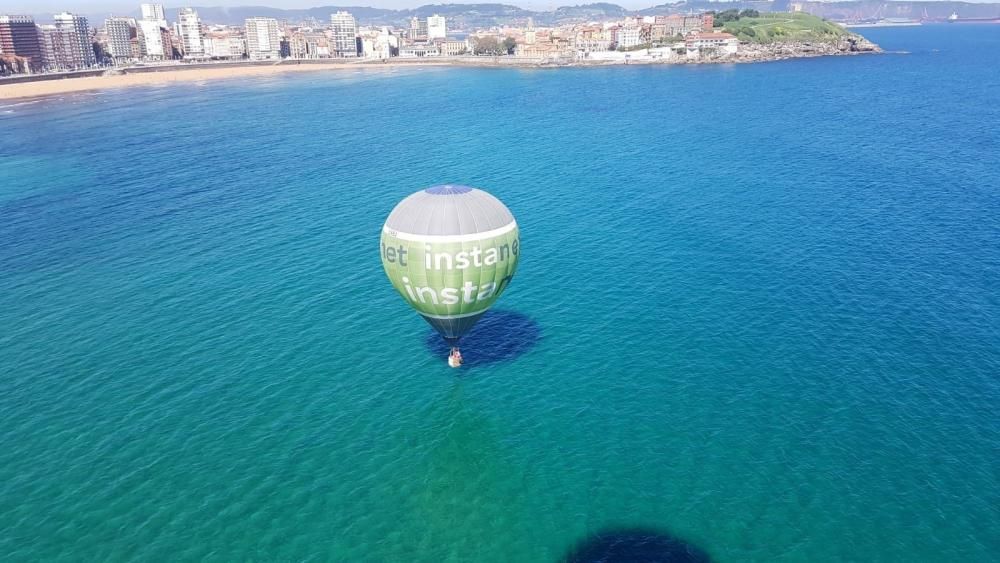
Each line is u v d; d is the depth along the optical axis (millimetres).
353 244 90562
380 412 52250
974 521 40281
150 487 44469
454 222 49125
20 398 55281
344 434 49594
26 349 63500
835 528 39969
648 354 60062
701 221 98312
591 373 57188
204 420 51594
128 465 46719
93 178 132750
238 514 42031
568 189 118062
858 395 53156
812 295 71938
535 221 99750
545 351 61031
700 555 38219
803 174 126062
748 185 118812
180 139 175750
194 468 46250
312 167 139500
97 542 40094
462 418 51219
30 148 166375
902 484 43375
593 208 106062
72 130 192875
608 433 49094
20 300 75125
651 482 44031
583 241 90250
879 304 69562
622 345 61812
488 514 41719
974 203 105562
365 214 104438
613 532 40031
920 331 63531
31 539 40438
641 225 96812
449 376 57156
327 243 91250
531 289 75000
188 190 121812
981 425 49125
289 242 92000
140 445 48812
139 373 58656
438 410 52344
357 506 42531
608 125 187125
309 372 58125
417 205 50656
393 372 57938
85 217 106250
